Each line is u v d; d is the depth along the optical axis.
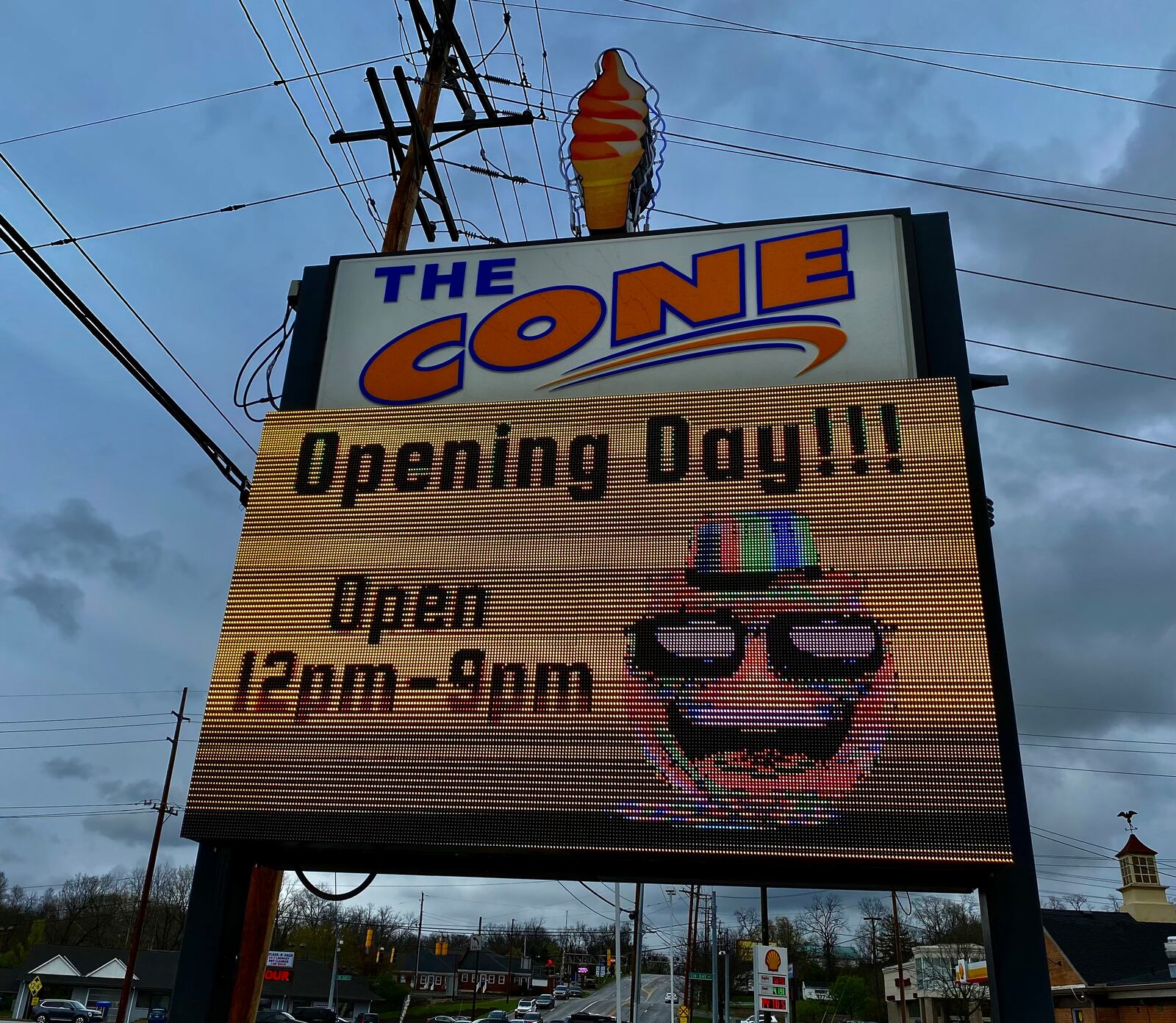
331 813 7.29
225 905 7.90
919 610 7.39
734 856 6.80
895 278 9.44
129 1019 59.28
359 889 8.69
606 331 9.69
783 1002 25.48
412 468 8.73
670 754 7.16
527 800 7.15
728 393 8.59
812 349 9.23
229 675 7.92
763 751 7.07
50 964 59.72
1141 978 28.16
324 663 7.87
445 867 8.24
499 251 10.32
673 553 7.94
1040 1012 6.60
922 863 6.61
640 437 8.54
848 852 6.67
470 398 9.59
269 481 8.85
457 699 7.57
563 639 7.71
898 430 8.16
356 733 7.55
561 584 7.95
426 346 9.94
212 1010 7.63
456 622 7.90
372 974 85.06
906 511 7.80
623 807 7.04
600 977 117.94
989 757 6.81
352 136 14.44
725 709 7.25
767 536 7.88
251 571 8.40
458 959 107.81
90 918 86.19
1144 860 37.78
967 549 7.59
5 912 84.06
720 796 6.98
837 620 7.45
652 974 126.12
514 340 9.81
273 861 8.22
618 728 7.29
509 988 91.50
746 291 9.62
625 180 11.26
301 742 7.57
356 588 8.18
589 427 8.68
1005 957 6.78
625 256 10.03
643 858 7.21
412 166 13.80
